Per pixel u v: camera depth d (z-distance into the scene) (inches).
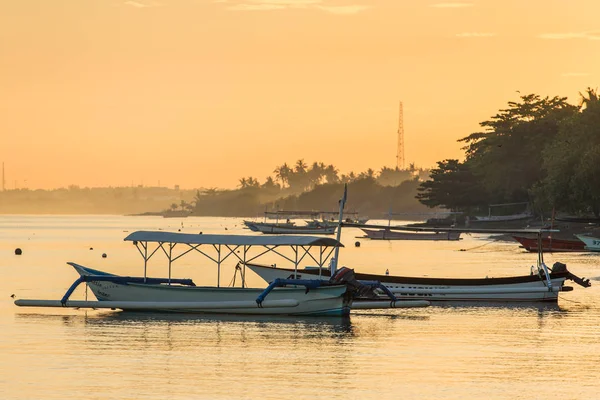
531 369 3336.6
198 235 4960.6
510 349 3740.2
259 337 4025.6
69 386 3041.3
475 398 2903.5
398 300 5083.7
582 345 3843.5
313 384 3080.7
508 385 3083.2
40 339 3961.6
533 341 3941.9
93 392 2957.7
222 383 3090.6
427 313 4854.8
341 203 5187.0
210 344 3843.5
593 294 5802.2
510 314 4820.4
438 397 2915.8
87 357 3543.3
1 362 3444.9
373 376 3211.1
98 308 4904.0
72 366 3366.1
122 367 3351.4
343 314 4616.1
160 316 4653.1
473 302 5270.7
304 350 3708.2
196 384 3073.3
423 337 4040.4
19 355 3587.6
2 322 4453.7
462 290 5255.9
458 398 2906.0
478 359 3523.6
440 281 5265.8
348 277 4603.8
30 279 7052.2
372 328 4293.8
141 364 3410.4
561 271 5315.0
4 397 2896.2
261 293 4650.6
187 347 3772.1
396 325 4394.7
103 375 3211.1
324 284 4586.6
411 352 3666.3
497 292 5255.9
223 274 7869.1
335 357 3558.1
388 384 3088.1
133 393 2947.8
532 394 2962.6
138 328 4269.2
